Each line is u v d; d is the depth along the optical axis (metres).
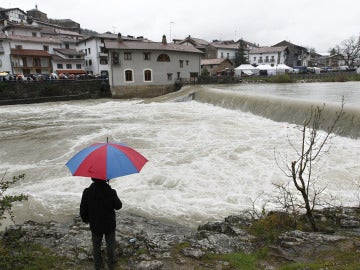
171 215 8.08
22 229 6.18
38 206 8.78
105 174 3.62
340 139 13.95
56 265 4.61
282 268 3.96
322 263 4.00
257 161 12.10
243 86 43.12
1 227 7.60
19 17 74.19
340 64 106.69
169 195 9.39
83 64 59.53
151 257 4.74
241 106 23.84
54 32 71.44
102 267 4.34
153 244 5.17
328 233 5.38
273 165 11.56
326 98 25.28
